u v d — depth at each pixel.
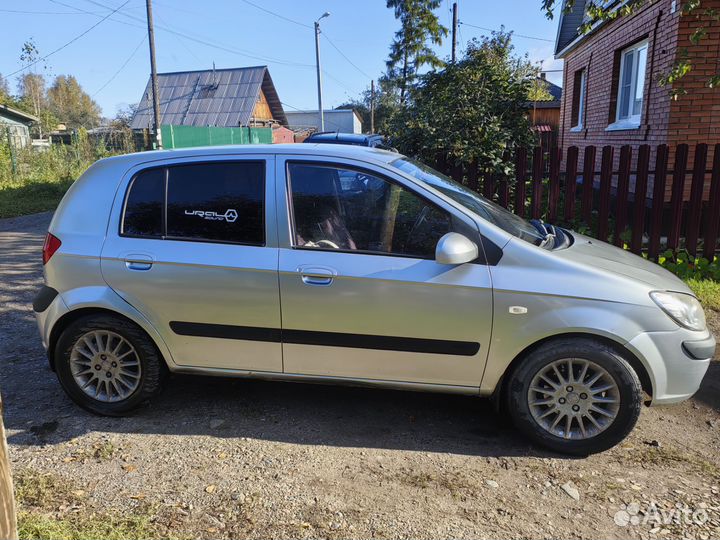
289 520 2.69
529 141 8.20
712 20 7.71
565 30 15.58
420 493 2.91
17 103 47.94
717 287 6.25
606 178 6.98
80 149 23.30
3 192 17.16
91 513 2.71
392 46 45.94
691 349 3.15
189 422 3.65
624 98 11.12
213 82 42.69
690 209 6.86
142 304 3.50
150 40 23.17
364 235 3.37
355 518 2.71
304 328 3.37
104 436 3.46
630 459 3.24
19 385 4.18
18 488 2.89
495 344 3.22
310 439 3.44
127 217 3.60
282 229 3.40
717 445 3.39
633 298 3.13
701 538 2.58
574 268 3.20
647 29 9.12
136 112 42.72
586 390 3.19
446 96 8.04
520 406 3.26
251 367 3.53
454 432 3.54
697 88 7.94
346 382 3.45
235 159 3.53
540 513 2.76
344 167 3.43
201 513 2.73
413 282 3.22
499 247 3.24
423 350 3.29
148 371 3.60
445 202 3.32
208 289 3.42
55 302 3.61
